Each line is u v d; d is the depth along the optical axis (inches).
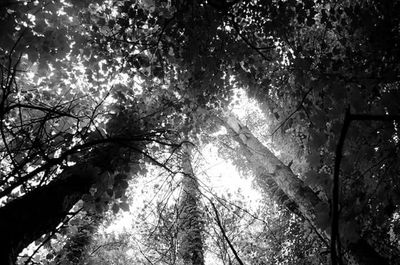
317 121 145.9
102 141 75.5
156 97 224.8
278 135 286.5
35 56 149.7
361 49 159.6
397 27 142.4
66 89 180.9
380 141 118.1
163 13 177.0
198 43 190.5
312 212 225.1
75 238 248.8
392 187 113.8
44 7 148.5
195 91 219.5
